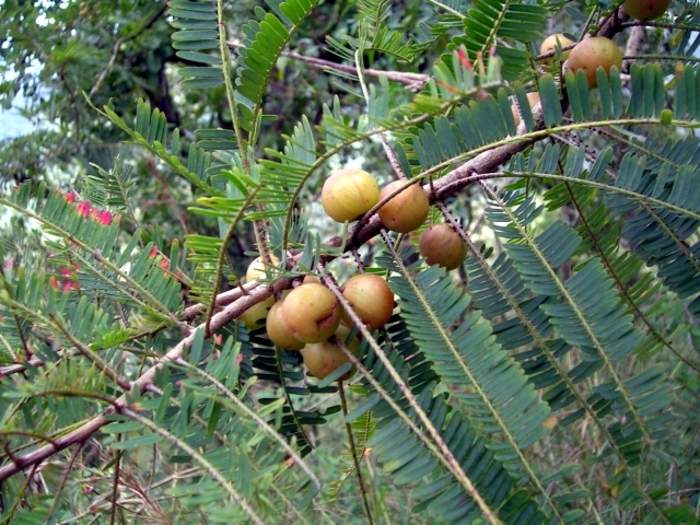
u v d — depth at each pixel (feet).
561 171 1.24
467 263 1.14
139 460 1.10
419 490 0.91
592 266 1.07
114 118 1.09
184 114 4.13
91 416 1.00
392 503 1.99
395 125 0.90
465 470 0.92
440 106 0.85
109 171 1.47
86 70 3.28
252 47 1.17
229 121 3.98
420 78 1.81
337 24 3.61
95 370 0.96
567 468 0.93
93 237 1.16
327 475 1.02
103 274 1.17
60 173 3.29
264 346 1.20
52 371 0.93
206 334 1.11
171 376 1.08
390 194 1.09
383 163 3.81
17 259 1.24
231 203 0.99
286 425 1.18
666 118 0.92
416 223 1.12
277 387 1.26
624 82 1.45
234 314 1.12
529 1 1.20
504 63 1.11
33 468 0.95
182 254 1.31
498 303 1.11
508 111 1.00
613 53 1.23
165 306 1.15
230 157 1.30
